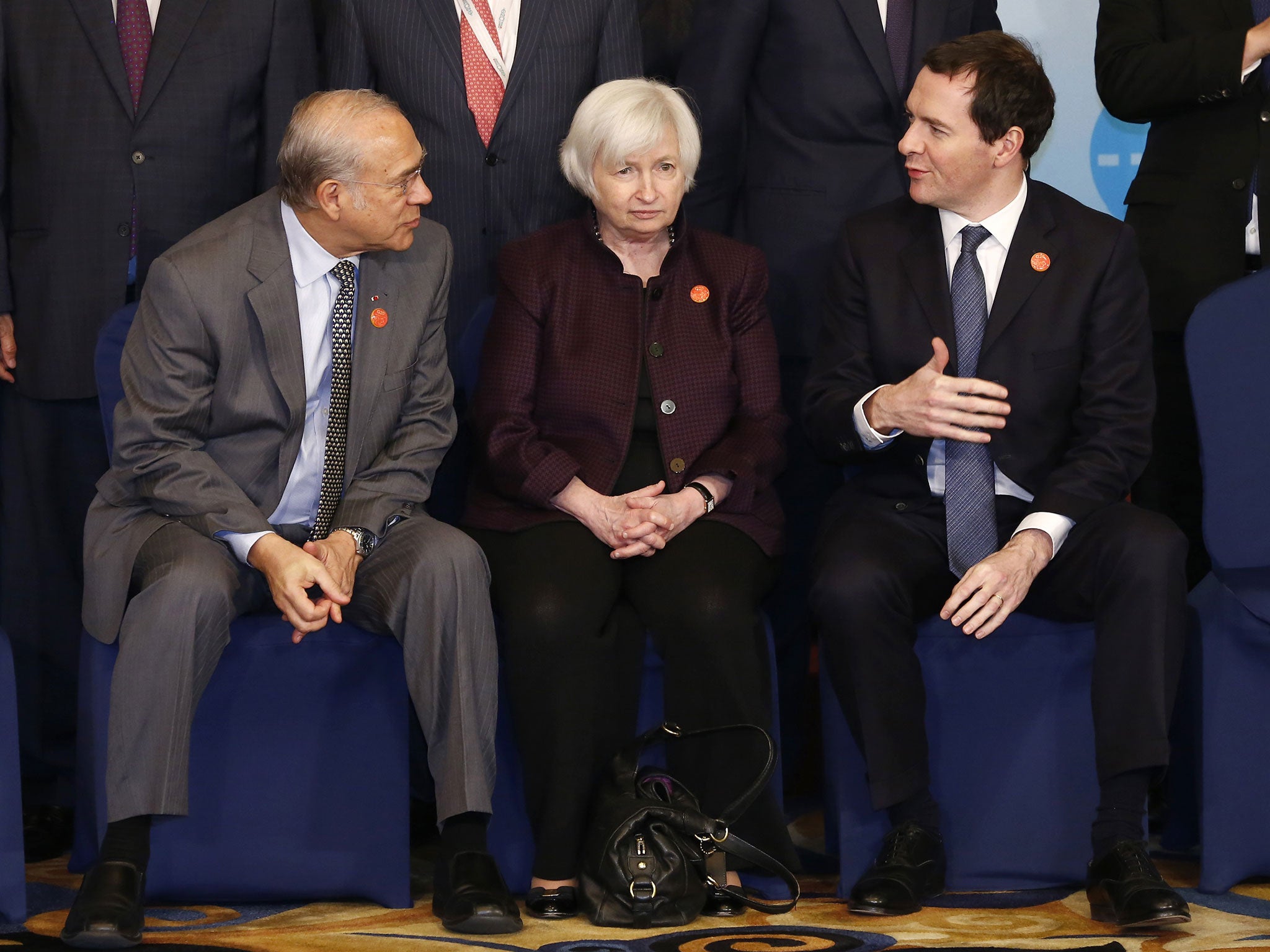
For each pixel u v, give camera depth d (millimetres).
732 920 3764
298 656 3951
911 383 4082
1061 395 4285
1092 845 3871
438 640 3848
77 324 4836
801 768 5367
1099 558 3979
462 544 3910
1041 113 4223
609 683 4039
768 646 4129
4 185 4961
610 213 4312
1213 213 5027
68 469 5012
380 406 4215
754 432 4375
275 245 4109
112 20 4852
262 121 5016
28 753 5000
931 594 4191
